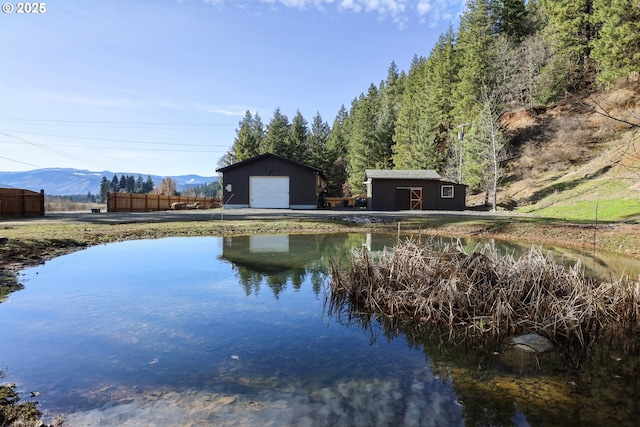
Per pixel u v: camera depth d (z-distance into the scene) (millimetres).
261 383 2695
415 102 40781
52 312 4191
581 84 16328
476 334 3793
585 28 25281
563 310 3844
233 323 3967
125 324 3855
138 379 2707
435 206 25078
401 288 4586
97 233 10219
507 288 4203
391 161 43625
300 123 49531
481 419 2268
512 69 30578
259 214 17891
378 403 2449
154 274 6121
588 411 2369
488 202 27078
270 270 6500
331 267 5383
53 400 2398
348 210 23484
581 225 11445
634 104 12922
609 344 3600
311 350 3326
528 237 10867
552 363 3145
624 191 16625
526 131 30641
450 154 33938
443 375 2887
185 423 2162
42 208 16625
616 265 6969
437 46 48781
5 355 3080
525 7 37344
